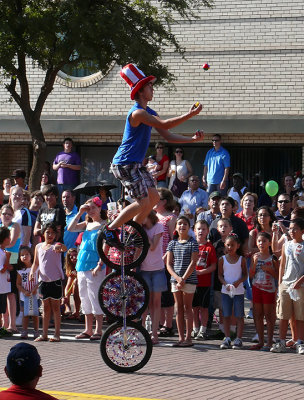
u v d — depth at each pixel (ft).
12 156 85.05
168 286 46.96
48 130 80.94
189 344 43.09
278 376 34.73
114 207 38.40
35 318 46.03
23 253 47.09
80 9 61.52
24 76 67.21
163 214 48.85
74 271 52.31
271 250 46.91
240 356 40.06
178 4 67.77
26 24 60.95
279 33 76.43
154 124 30.83
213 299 46.62
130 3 70.85
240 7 77.20
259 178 78.84
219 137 72.54
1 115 82.17
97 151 82.17
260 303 42.68
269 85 76.69
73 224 46.70
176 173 71.10
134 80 31.99
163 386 32.68
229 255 43.88
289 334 47.70
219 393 31.35
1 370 35.63
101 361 38.40
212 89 77.87
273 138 77.36
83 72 80.84
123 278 35.27
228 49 77.46
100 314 45.52
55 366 37.09
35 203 54.54
